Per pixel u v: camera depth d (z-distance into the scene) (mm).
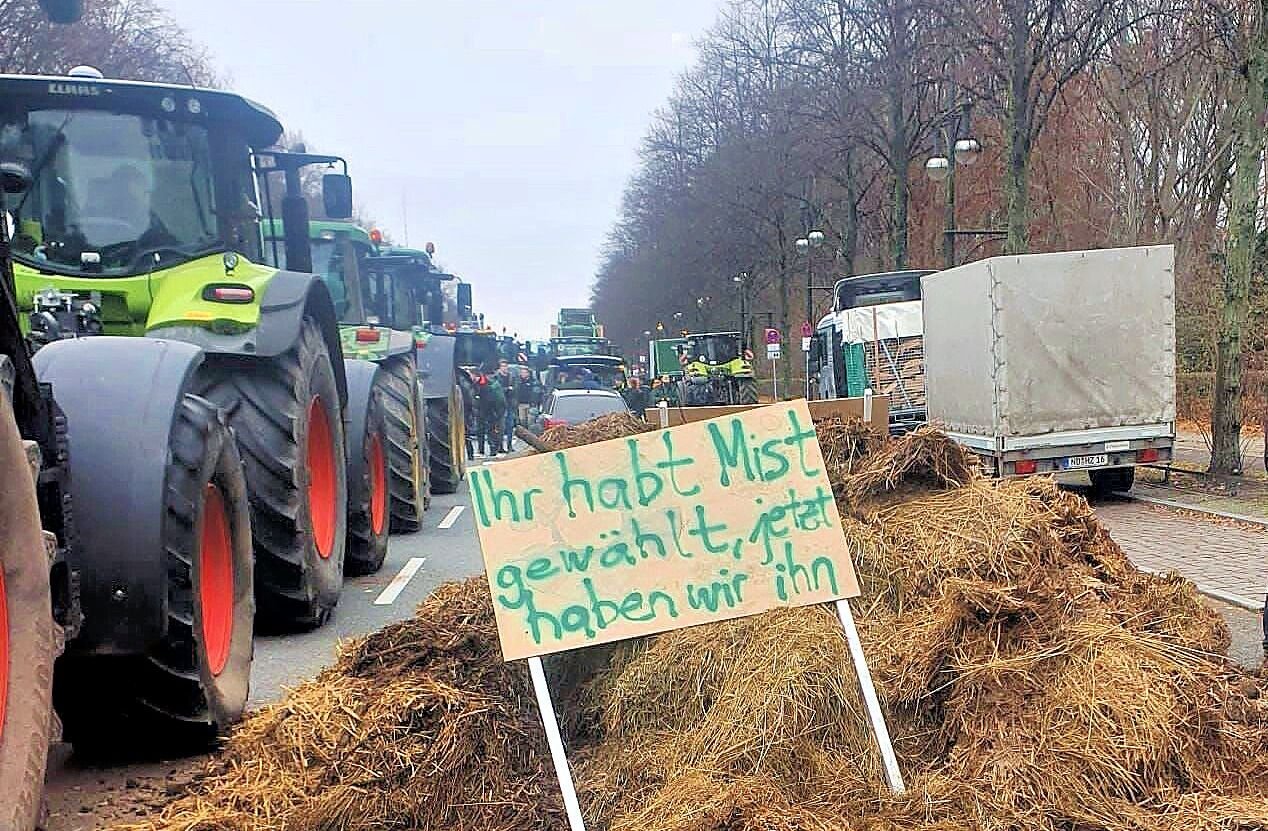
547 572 3312
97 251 6012
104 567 3600
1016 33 14992
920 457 4727
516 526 3330
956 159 18203
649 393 27844
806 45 25984
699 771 3264
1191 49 15500
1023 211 15375
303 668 5406
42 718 2873
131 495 3662
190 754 4105
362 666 3910
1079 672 3387
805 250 29812
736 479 3445
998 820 2975
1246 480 12555
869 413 8109
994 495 4480
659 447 3436
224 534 4367
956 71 20406
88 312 5465
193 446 3916
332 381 6660
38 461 3148
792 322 47969
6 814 2674
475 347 24641
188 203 6203
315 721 3547
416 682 3609
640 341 71125
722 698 3512
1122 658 3404
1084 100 24281
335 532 6602
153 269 6082
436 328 17109
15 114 5945
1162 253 12141
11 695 2828
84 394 3785
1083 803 3021
